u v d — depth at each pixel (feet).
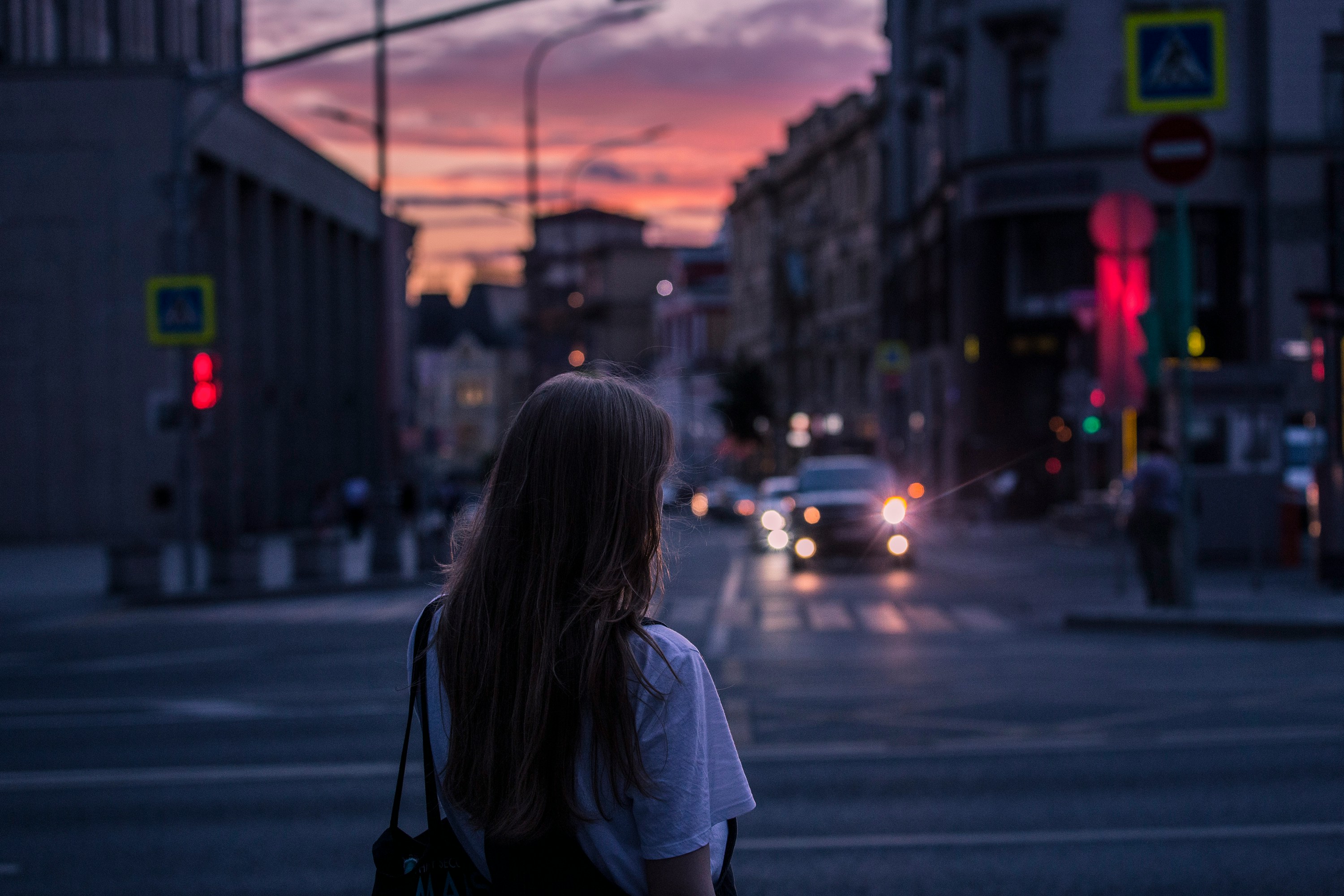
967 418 136.15
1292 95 118.83
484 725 6.59
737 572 92.53
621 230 362.74
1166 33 50.62
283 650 52.44
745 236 290.97
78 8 147.95
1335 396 64.03
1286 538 75.41
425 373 303.07
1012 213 129.90
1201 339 112.06
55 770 29.50
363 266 207.82
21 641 57.88
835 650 48.08
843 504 86.94
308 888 20.18
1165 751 28.63
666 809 6.31
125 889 20.26
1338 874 19.38
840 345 218.59
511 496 6.85
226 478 140.87
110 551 77.77
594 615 6.52
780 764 28.22
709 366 297.74
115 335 131.44
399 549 92.89
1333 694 35.65
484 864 6.72
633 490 6.80
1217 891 18.69
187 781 28.04
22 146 131.44
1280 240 119.65
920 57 166.30
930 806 24.20
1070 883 19.20
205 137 136.05
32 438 131.54
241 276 155.94
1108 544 100.78
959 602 67.10
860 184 209.87
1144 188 124.88
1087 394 87.56
